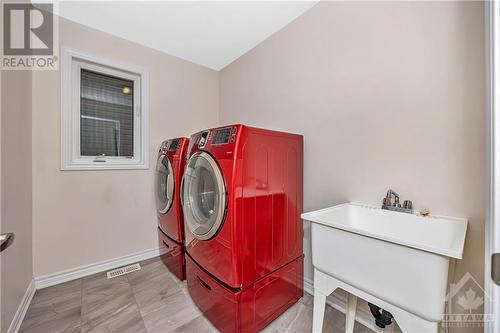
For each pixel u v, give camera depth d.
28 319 1.42
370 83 1.39
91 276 1.96
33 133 1.73
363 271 0.92
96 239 2.04
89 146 2.08
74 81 1.97
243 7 1.75
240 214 1.21
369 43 1.39
